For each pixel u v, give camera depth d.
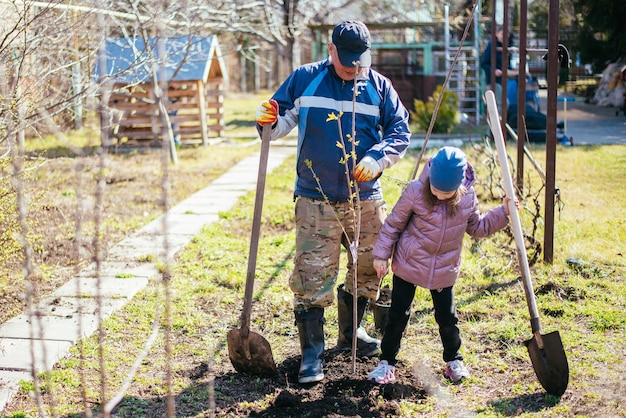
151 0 9.82
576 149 12.38
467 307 5.05
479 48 19.28
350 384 3.97
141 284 5.94
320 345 4.09
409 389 3.88
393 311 3.98
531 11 23.34
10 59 5.34
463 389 3.88
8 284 5.86
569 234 6.71
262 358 3.99
